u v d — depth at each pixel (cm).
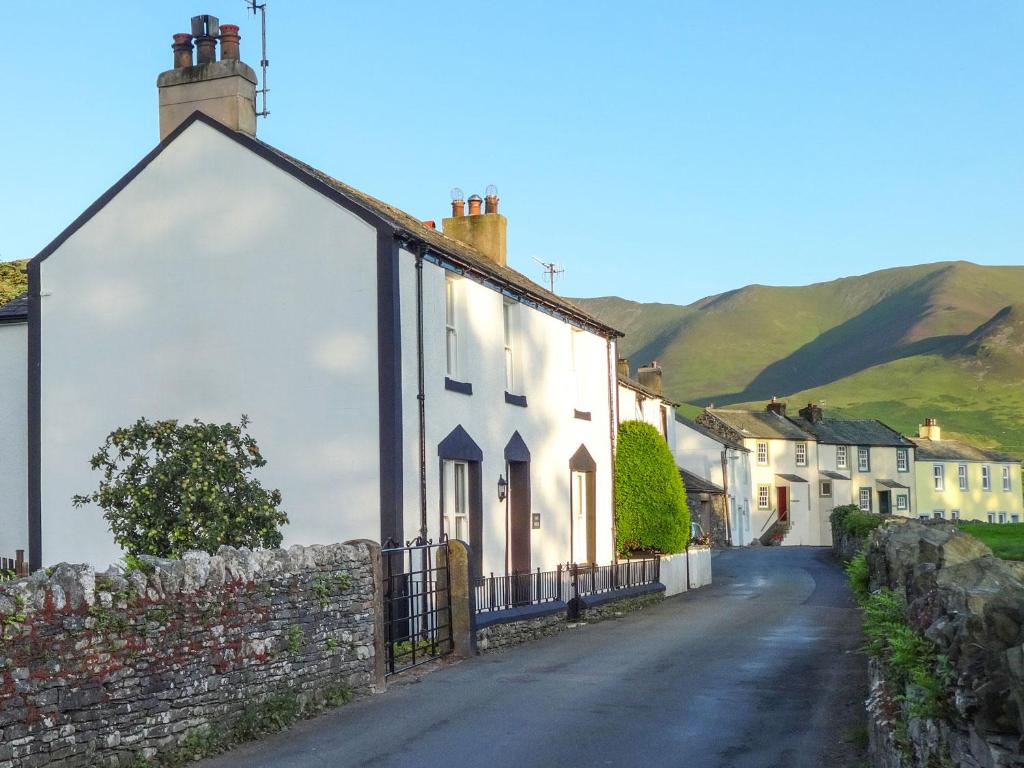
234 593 1129
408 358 1816
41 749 874
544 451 2394
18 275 3120
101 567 1891
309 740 1125
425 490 1830
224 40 1947
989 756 517
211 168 1892
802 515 8175
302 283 1822
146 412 1895
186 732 1045
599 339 2844
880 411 16838
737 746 1101
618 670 1568
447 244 2211
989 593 562
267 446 1820
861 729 1137
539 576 2066
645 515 3000
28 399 1962
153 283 1911
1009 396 17350
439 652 1670
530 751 1079
